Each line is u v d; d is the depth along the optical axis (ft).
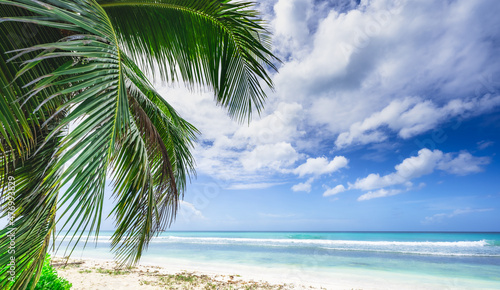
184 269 38.04
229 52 10.02
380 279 32.73
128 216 9.32
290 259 53.06
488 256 57.36
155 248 80.33
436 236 145.89
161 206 10.71
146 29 9.05
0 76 4.97
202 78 10.12
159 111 11.33
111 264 39.75
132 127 8.14
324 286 28.30
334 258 55.26
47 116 6.52
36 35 5.95
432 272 38.11
